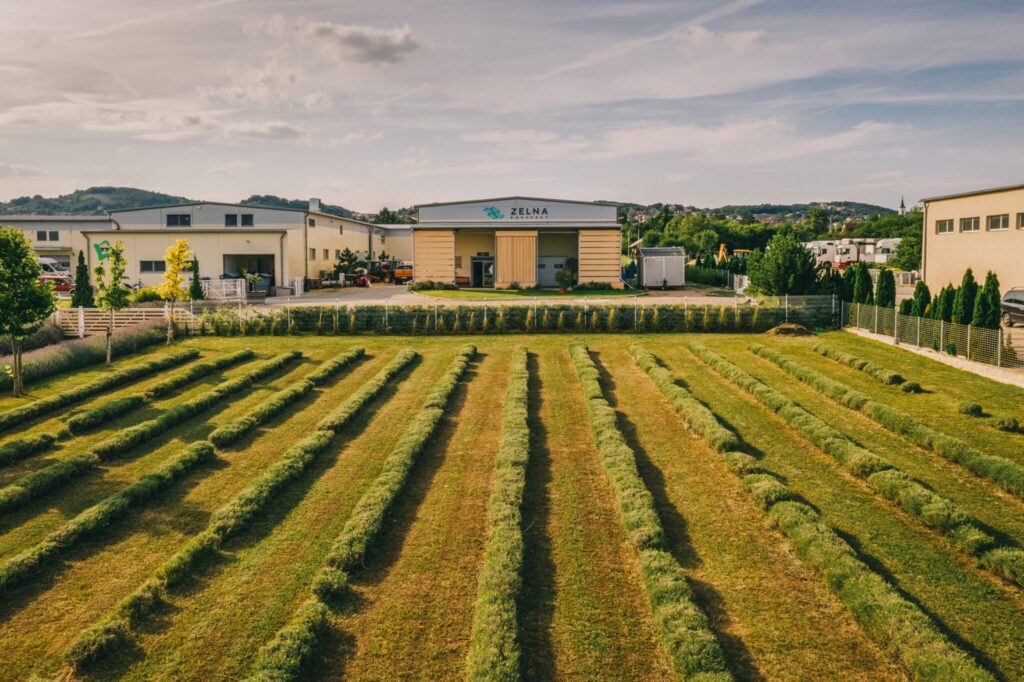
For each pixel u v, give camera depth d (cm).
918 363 2358
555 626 915
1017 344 2320
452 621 930
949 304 2588
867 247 9944
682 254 5544
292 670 804
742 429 1708
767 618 927
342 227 6662
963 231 3278
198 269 4853
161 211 5972
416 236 5394
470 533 1178
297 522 1217
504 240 5341
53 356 2358
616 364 2486
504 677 784
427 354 2706
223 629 909
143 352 2759
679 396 1930
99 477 1427
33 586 1012
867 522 1195
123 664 839
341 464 1501
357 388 2175
